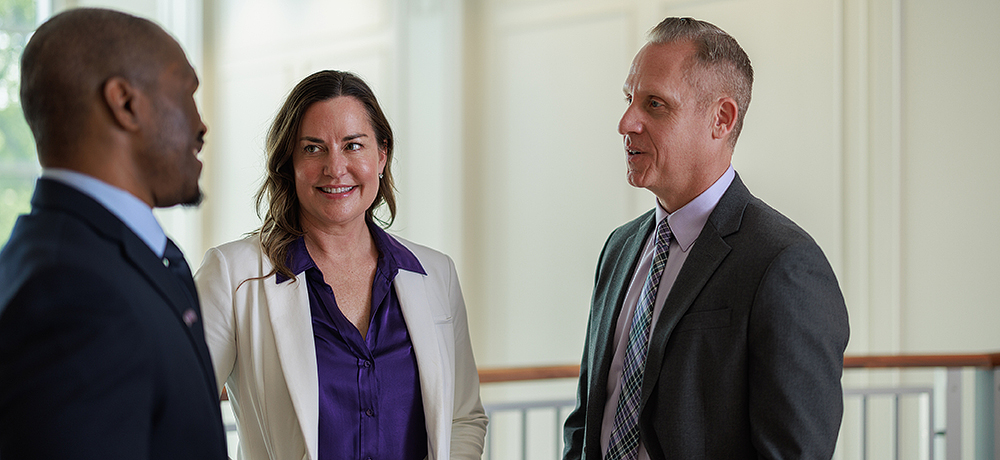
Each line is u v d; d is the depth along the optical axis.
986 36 3.19
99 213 0.92
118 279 0.88
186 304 1.01
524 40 5.05
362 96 1.60
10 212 5.65
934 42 3.34
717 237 1.42
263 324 1.54
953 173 3.29
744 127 3.94
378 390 1.54
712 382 1.36
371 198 1.60
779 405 1.28
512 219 5.14
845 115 3.55
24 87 0.95
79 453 0.78
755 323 1.31
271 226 1.62
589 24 4.64
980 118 3.20
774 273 1.31
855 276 3.55
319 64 6.03
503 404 2.46
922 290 3.39
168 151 0.99
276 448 1.49
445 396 1.62
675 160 1.47
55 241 0.87
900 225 3.41
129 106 0.95
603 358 1.58
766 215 1.41
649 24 4.30
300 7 6.15
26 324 0.80
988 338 3.19
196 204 1.07
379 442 1.53
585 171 4.67
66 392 0.79
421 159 5.47
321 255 1.62
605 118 4.55
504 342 5.20
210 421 0.99
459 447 1.69
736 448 1.35
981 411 2.51
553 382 4.80
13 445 0.78
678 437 1.37
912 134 3.40
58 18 0.95
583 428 1.69
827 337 1.30
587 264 4.66
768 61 3.82
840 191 3.56
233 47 6.61
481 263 5.34
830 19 3.58
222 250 1.60
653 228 1.64
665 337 1.40
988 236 3.18
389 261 1.65
